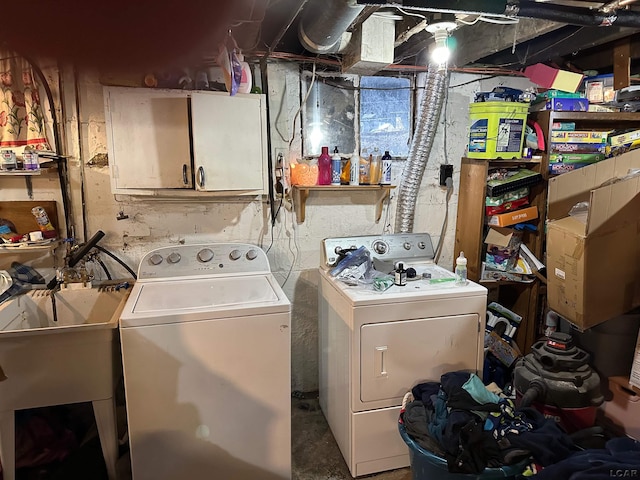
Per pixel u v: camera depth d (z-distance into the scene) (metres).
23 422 1.98
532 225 2.69
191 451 1.82
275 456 1.92
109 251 2.27
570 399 1.84
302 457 2.19
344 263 2.24
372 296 1.93
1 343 1.64
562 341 1.95
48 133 2.09
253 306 1.79
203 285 2.10
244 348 1.80
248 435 1.87
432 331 2.00
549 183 2.43
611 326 2.16
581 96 2.50
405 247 2.46
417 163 2.48
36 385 1.71
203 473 1.85
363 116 2.50
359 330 1.91
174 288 2.04
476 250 2.58
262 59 2.21
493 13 1.48
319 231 2.57
